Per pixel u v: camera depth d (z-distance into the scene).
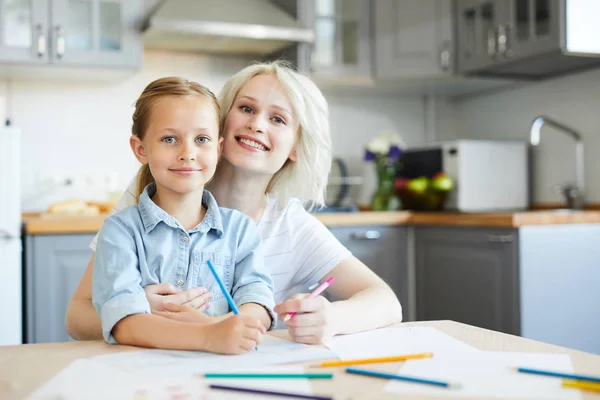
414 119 3.70
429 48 3.16
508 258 2.40
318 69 3.09
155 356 0.80
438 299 2.82
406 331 0.96
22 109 2.96
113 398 0.63
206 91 1.05
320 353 0.82
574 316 2.44
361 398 0.63
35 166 2.97
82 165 3.04
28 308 2.38
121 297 0.90
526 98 3.28
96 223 2.46
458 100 3.76
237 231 1.07
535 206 3.20
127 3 2.77
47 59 2.64
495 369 0.73
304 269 1.29
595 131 2.88
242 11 2.93
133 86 3.13
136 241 0.99
